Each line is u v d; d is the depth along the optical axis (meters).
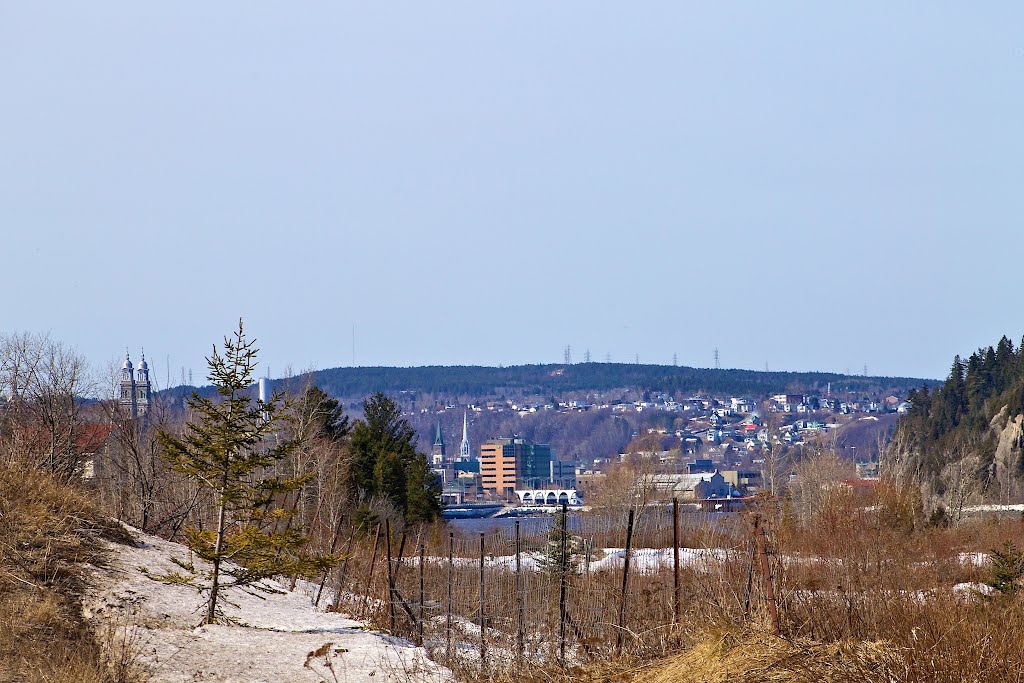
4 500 37.69
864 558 37.06
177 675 25.25
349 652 28.36
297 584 46.41
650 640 26.89
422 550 41.22
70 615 30.00
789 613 27.14
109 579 34.50
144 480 62.56
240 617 33.81
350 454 112.44
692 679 20.38
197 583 36.56
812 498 100.94
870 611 26.44
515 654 28.23
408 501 115.00
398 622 38.75
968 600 27.61
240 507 33.31
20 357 71.81
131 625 29.88
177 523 54.72
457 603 44.62
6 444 46.25
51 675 23.95
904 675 19.38
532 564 55.84
